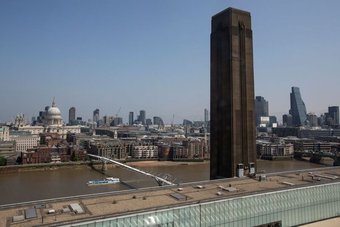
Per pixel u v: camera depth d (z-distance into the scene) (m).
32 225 93.62
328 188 150.12
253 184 154.25
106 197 127.25
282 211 134.38
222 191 138.38
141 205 115.00
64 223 94.25
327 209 147.88
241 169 190.38
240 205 124.12
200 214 114.62
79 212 105.69
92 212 106.44
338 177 171.62
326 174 184.38
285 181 161.38
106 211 107.56
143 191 137.88
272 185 150.50
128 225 101.94
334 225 141.88
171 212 109.31
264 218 129.38
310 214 142.38
